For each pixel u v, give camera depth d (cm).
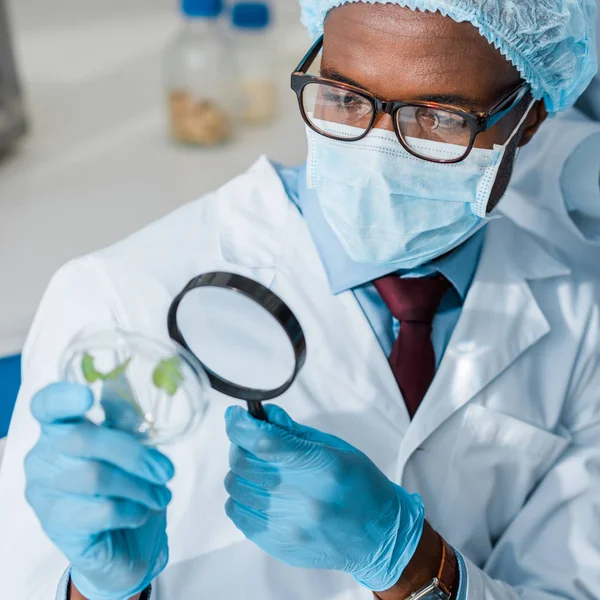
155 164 196
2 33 191
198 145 206
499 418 112
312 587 103
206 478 104
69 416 73
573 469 116
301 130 224
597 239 148
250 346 82
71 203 174
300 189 119
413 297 112
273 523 89
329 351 110
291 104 242
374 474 92
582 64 109
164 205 175
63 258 153
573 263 149
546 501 116
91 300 108
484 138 101
